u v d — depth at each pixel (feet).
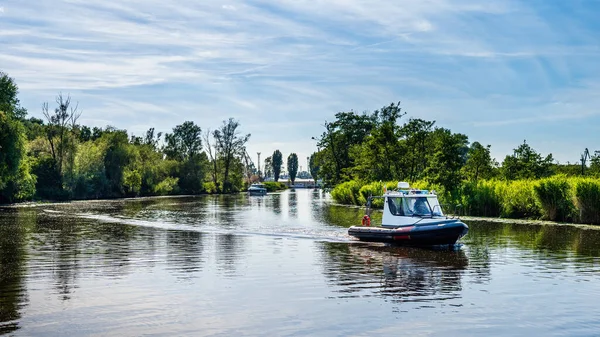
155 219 134.31
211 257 67.87
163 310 41.91
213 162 418.72
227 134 419.95
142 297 46.01
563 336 36.19
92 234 95.76
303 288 49.67
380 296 46.57
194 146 442.50
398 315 40.73
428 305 43.57
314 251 73.36
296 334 36.27
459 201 135.85
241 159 441.68
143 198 289.33
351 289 49.29
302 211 168.96
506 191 129.70
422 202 82.17
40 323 38.37
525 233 93.86
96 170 270.26
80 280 53.11
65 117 257.55
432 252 72.13
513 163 167.63
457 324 38.68
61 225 115.03
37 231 101.30
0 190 204.13
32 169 239.71
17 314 40.68
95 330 36.86
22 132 192.24
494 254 70.03
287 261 64.69
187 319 39.58
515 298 45.98
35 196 236.63
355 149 262.88
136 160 316.81
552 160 167.32
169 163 367.25
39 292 47.78
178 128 447.01
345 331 36.99
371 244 81.05
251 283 51.78
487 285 51.01
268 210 175.42
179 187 366.43
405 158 210.59
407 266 61.05
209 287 49.98
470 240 84.64
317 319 39.70
